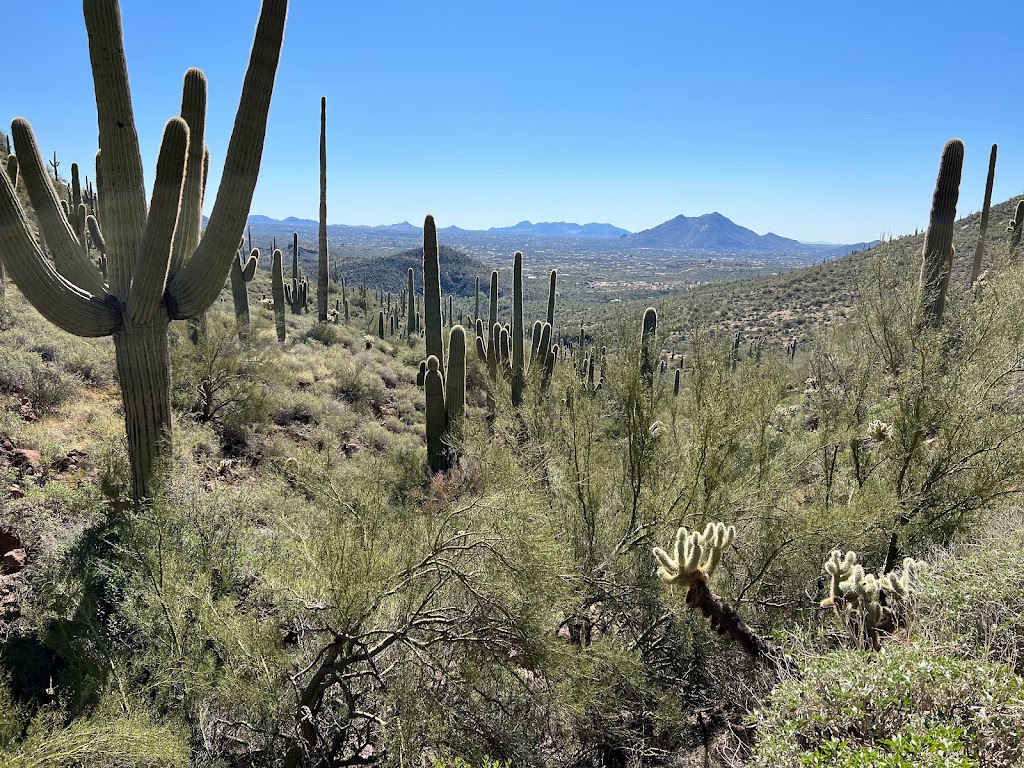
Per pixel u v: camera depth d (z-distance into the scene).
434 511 4.82
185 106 7.02
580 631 5.79
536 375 8.50
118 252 6.18
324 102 23.86
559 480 6.45
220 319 14.73
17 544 5.45
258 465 10.08
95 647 4.20
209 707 4.18
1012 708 2.33
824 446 7.28
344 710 4.46
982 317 6.92
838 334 9.64
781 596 5.82
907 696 2.59
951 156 10.73
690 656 5.34
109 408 10.11
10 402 8.94
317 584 3.96
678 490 6.27
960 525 5.94
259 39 6.29
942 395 6.30
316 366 17.86
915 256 8.30
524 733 4.27
